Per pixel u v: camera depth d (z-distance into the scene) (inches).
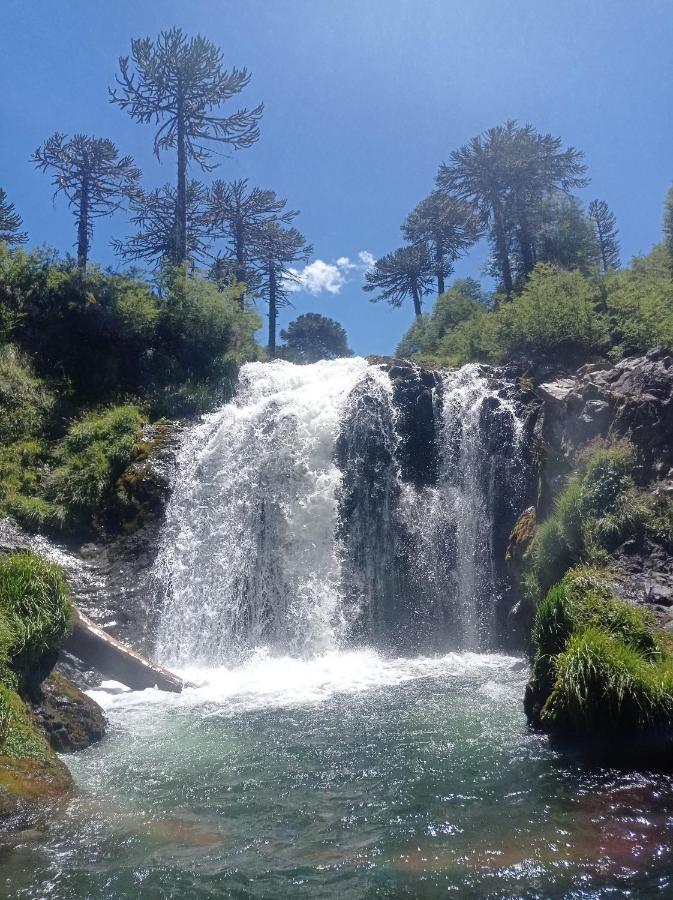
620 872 195.8
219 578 608.4
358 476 639.1
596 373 576.1
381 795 256.7
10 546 596.1
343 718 354.9
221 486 657.6
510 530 565.6
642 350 766.5
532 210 1518.2
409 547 603.5
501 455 600.7
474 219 1683.1
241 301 1189.1
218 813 247.3
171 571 604.7
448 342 1101.1
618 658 286.0
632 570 392.2
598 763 272.5
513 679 424.5
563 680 292.8
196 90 1267.2
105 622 553.0
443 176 1513.3
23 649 330.3
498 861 205.6
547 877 195.0
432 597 583.5
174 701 405.7
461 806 244.1
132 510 655.8
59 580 376.5
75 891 196.2
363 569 604.1
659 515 421.7
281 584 597.6
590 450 498.9
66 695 341.4
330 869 206.1
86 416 815.7
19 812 242.1
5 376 812.0
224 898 192.9
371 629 575.5
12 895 193.6
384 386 676.7
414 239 1819.6
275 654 542.0
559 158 1456.7
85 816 245.9
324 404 684.7
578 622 323.3
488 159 1453.0
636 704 272.4
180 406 850.1
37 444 746.2
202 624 578.9
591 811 233.9
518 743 299.7
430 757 291.0
